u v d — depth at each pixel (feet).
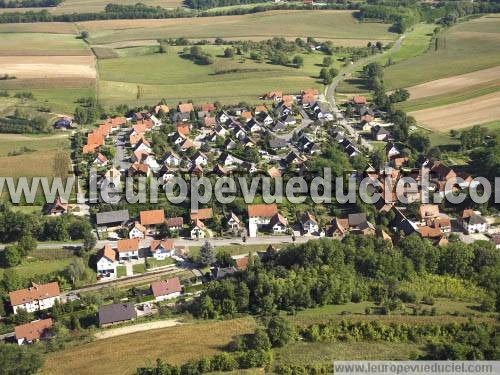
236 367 464.24
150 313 567.18
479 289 571.69
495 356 461.78
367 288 569.64
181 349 495.00
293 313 542.98
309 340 502.79
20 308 586.04
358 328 508.53
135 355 490.08
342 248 614.34
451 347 465.88
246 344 493.77
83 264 640.17
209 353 487.20
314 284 563.48
